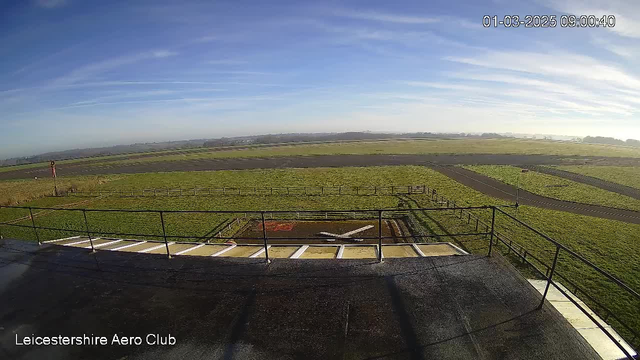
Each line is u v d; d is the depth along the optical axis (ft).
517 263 44.45
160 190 122.11
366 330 12.69
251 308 14.66
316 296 15.44
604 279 39.75
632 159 203.62
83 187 131.54
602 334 18.02
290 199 97.91
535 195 97.14
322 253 24.23
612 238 56.59
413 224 65.16
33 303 16.26
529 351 11.29
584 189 105.81
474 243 52.95
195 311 14.69
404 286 16.14
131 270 19.63
